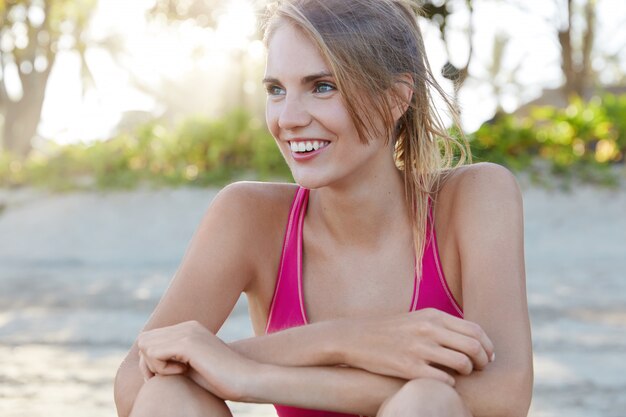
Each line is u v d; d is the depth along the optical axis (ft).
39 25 68.13
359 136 6.26
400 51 6.43
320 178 6.28
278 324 7.06
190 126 40.70
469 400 5.86
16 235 38.73
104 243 37.06
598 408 13.03
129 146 42.16
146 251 36.01
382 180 6.75
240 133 40.09
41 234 38.52
